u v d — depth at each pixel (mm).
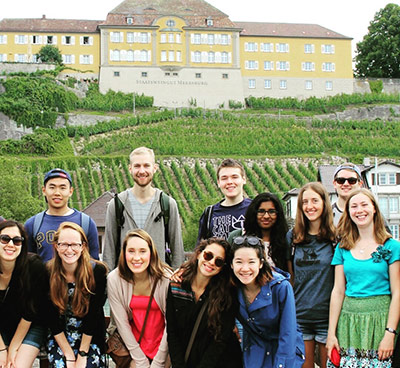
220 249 7363
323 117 81438
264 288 7285
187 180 63219
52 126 73375
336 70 86938
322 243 8258
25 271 7738
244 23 89062
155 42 82500
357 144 72688
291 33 87125
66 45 83375
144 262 7688
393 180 45219
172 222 9078
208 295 7434
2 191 42375
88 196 58625
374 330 7496
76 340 7879
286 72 85812
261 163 67375
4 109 71562
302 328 8203
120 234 9023
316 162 68125
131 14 83500
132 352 7781
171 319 7523
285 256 8453
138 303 7863
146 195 9141
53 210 8930
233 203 9211
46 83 76688
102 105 78250
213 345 7371
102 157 65438
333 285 8148
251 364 7398
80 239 7688
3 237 7555
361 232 7859
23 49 83125
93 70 83000
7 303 7828
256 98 83688
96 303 7871
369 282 7602
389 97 85500
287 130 75938
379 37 96625
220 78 83188
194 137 72125
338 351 7695
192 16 84625
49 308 7781
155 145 69875
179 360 7418
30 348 7766
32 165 62875
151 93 81562
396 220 44750
